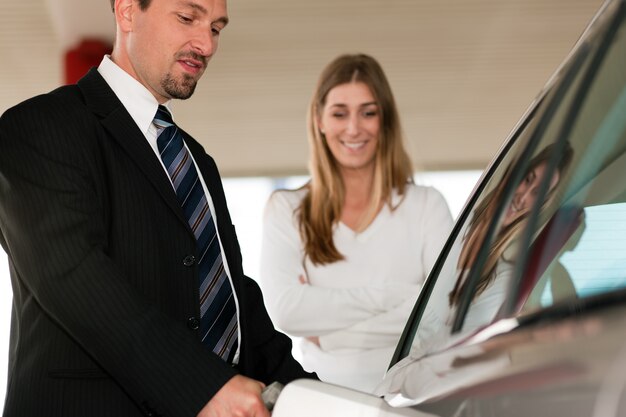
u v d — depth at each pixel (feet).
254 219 54.90
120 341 6.36
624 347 2.93
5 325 51.29
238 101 41.98
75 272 6.47
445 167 50.16
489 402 3.47
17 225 6.66
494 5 34.24
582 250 3.63
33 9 33.71
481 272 4.57
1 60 37.81
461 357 4.05
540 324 3.52
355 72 10.37
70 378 6.73
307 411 4.59
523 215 4.33
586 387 2.95
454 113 44.50
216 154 48.01
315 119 10.53
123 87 7.43
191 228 7.24
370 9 34.58
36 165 6.68
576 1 33.91
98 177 6.91
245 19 35.04
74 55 34.06
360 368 9.98
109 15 32.30
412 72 39.73
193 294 7.06
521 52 37.78
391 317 9.96
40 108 6.93
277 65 38.47
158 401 6.32
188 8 7.30
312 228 10.32
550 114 4.58
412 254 10.20
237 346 7.50
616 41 4.06
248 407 6.17
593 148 3.97
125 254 6.89
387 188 10.32
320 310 10.07
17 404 6.83
